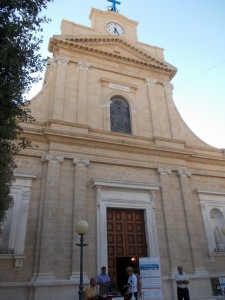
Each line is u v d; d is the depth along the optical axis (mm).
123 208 16281
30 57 7836
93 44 20703
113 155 17156
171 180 18281
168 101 21406
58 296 12641
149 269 12633
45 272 12797
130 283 11609
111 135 17922
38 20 7984
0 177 7367
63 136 16016
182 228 17094
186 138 20938
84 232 11289
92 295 11492
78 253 13844
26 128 15516
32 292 12453
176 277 13297
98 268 13961
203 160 20078
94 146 16828
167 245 16125
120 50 21812
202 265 16375
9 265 12750
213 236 17781
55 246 13656
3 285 12227
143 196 17031
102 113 18656
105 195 15969
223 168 20531
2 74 7289
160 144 18969
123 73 20844
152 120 19984
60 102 17391
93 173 16250
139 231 16406
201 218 18141
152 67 22172
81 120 17484
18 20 7562
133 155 17766
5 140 7871
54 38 19219
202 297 15375
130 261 15867
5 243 13383
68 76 18719
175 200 17781
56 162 15367
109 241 15375
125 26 24000
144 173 17719
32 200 14406
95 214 15281
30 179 14711
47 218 13875
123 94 20109
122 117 19656
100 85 19625
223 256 17500
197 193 18781
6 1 7273
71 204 14906
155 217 16641
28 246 13375
